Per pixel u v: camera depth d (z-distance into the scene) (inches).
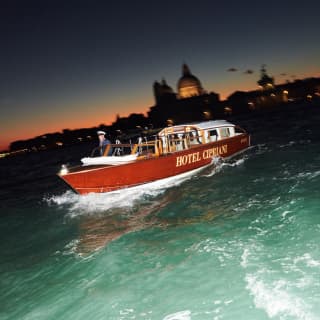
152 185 497.0
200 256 227.8
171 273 210.4
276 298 161.0
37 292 223.9
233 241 245.9
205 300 173.0
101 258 253.8
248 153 746.2
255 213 310.7
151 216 367.2
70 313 185.2
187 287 189.6
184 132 541.0
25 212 530.6
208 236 267.7
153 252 251.6
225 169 576.4
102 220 385.4
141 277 211.8
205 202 391.2
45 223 427.5
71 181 432.5
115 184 459.8
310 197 324.5
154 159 476.7
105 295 196.5
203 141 569.3
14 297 224.7
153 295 187.5
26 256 313.3
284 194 359.6
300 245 217.8
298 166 514.0
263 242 234.1
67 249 307.0
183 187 484.1
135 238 292.2
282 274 182.9
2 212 575.8
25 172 1760.6
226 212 334.3
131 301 184.9
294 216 275.6
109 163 466.3
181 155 517.0
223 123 653.3
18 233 404.5
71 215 438.9
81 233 352.2
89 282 218.2
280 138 1018.1
